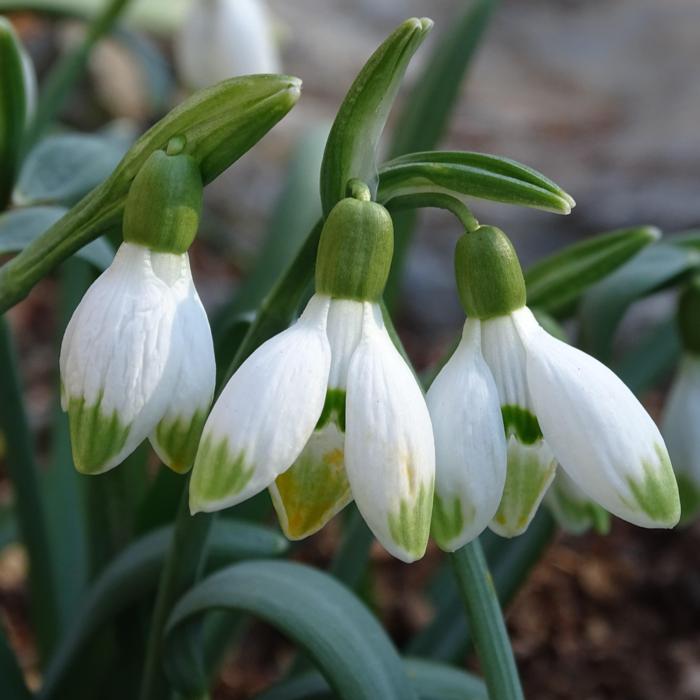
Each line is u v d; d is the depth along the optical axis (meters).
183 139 0.23
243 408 0.21
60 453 0.41
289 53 0.87
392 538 0.21
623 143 0.79
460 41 0.39
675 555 0.52
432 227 0.71
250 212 0.71
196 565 0.27
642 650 0.47
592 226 0.69
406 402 0.22
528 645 0.48
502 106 0.90
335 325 0.22
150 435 0.22
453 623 0.35
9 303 0.24
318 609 0.26
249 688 0.45
